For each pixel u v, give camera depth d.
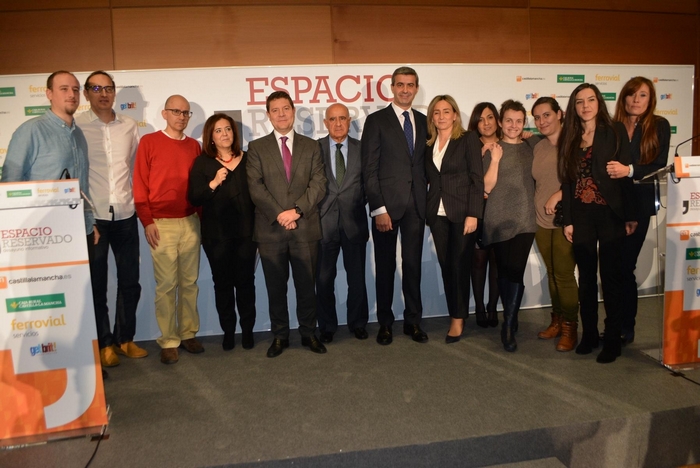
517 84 3.77
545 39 3.91
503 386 2.44
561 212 2.85
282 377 2.68
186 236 3.13
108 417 2.25
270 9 3.56
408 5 3.69
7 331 2.10
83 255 2.15
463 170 2.98
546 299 3.95
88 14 3.45
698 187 2.55
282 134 3.04
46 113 2.63
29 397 2.13
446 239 3.07
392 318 3.24
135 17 3.47
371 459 1.91
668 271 2.57
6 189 2.08
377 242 3.18
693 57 4.18
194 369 2.88
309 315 3.09
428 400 2.31
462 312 3.05
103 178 3.02
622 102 3.02
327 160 3.20
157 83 3.44
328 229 3.18
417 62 3.73
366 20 3.66
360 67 3.60
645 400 2.24
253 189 2.94
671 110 4.02
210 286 3.58
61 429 2.15
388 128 3.05
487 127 3.21
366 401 2.32
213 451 1.94
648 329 3.28
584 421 2.06
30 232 2.10
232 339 3.25
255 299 3.57
